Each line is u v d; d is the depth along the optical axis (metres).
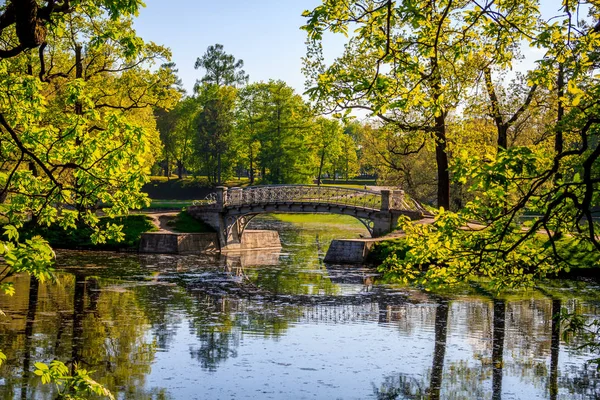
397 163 50.09
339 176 105.94
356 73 8.09
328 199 41.56
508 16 8.87
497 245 8.86
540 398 13.07
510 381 14.11
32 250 6.16
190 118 82.06
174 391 13.16
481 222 8.62
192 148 79.50
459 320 20.20
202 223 44.78
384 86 7.81
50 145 8.51
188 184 80.31
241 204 43.19
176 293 25.02
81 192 8.38
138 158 8.35
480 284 27.11
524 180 7.74
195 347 16.64
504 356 16.06
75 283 26.33
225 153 77.31
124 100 37.78
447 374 14.59
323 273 31.50
